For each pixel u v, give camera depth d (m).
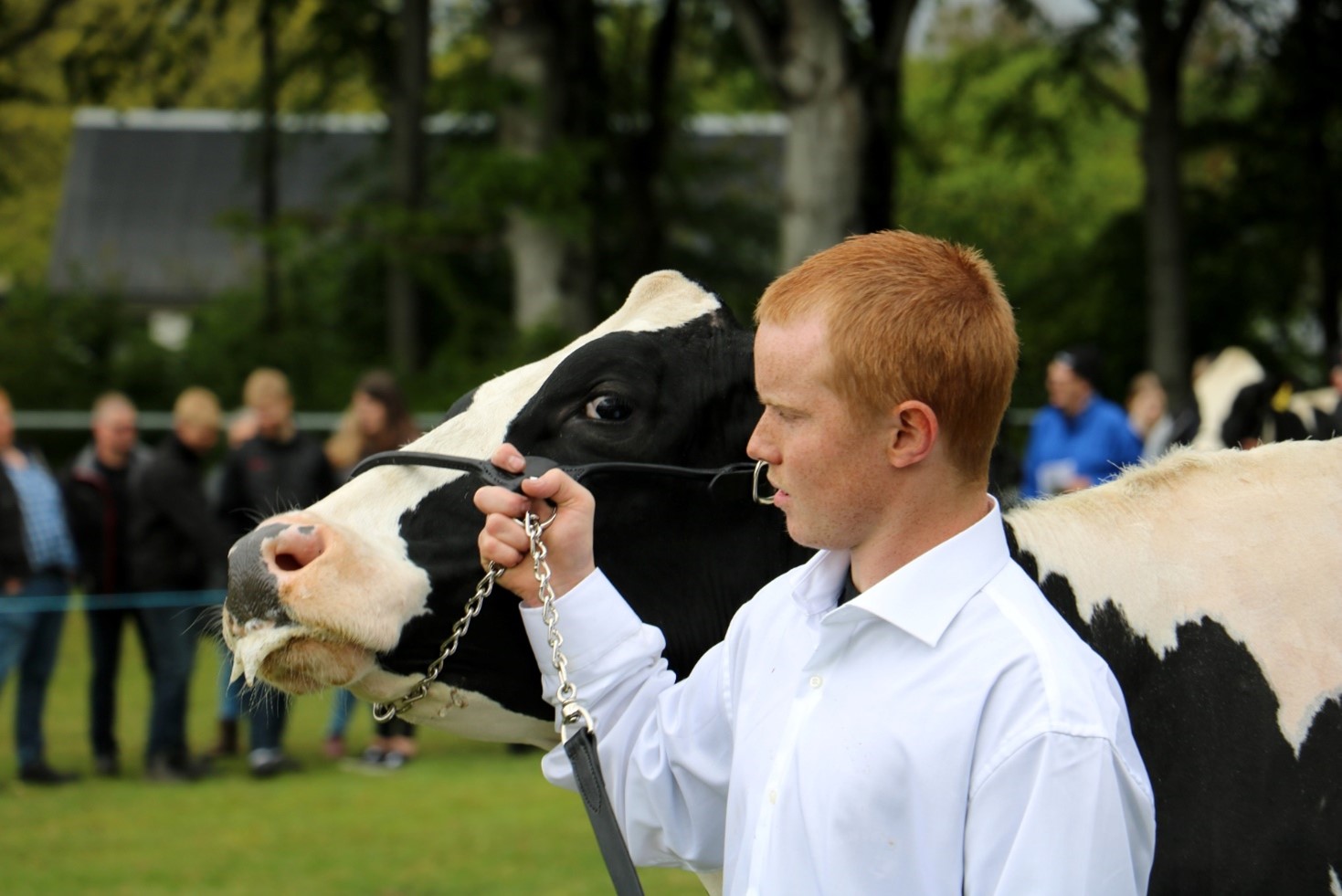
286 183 43.69
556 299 21.41
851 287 1.99
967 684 1.93
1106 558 2.82
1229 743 2.68
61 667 14.07
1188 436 9.27
